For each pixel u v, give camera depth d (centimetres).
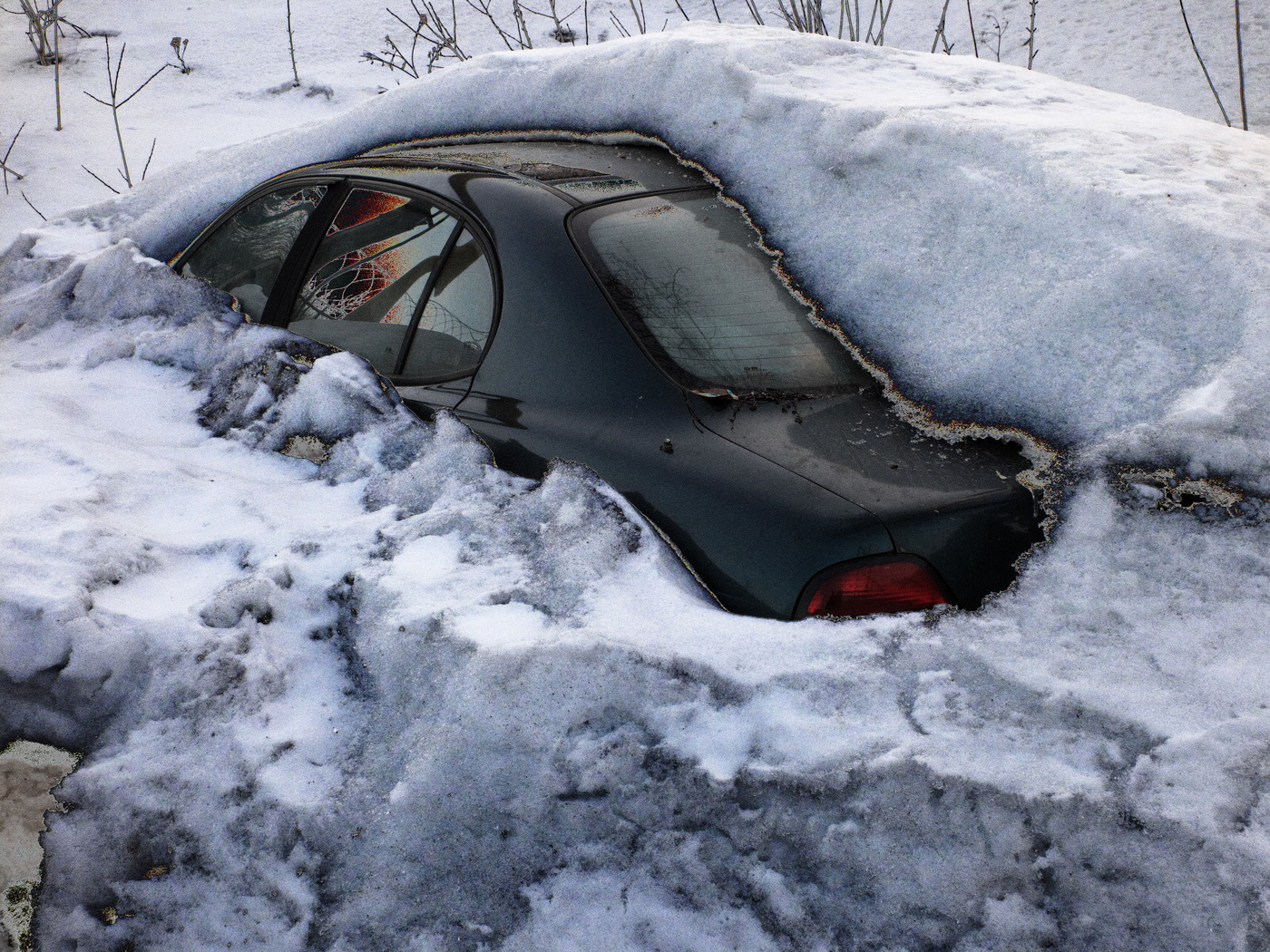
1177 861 154
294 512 255
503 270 261
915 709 177
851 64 369
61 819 195
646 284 254
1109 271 238
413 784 185
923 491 199
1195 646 179
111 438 290
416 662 203
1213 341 218
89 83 855
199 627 216
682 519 209
